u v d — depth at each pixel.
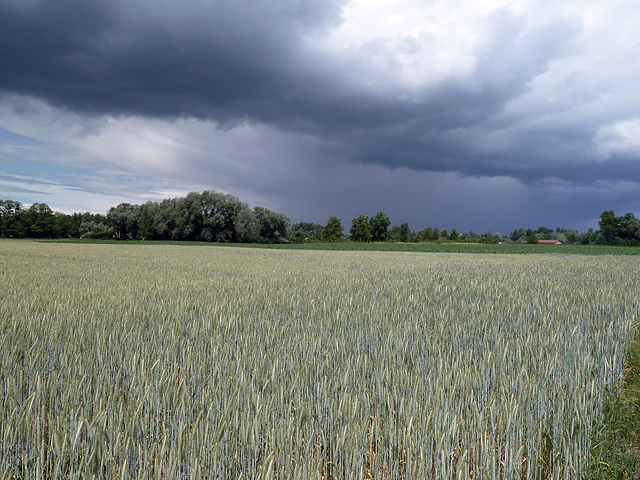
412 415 3.21
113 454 2.80
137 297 9.48
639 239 95.88
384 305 8.18
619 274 16.55
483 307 8.11
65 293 10.16
